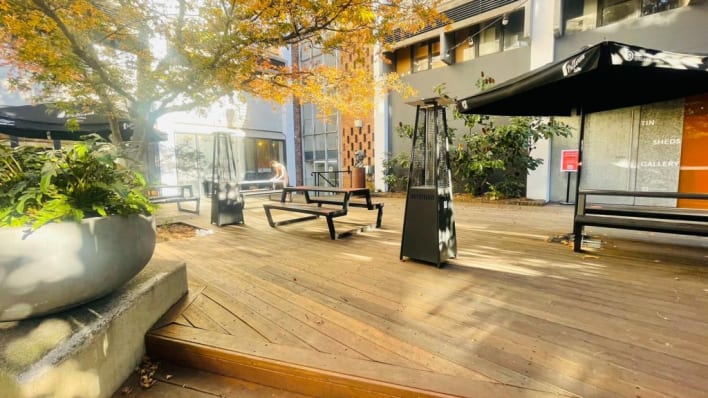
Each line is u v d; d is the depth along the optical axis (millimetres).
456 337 1621
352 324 1777
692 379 1267
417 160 3281
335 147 10898
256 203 8188
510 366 1372
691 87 3539
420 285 2357
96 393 1332
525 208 6098
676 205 5367
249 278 2564
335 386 1359
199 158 9016
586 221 3080
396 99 9250
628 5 5711
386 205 7145
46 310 1396
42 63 2797
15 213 1389
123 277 1662
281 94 4504
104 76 3197
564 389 1223
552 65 2668
